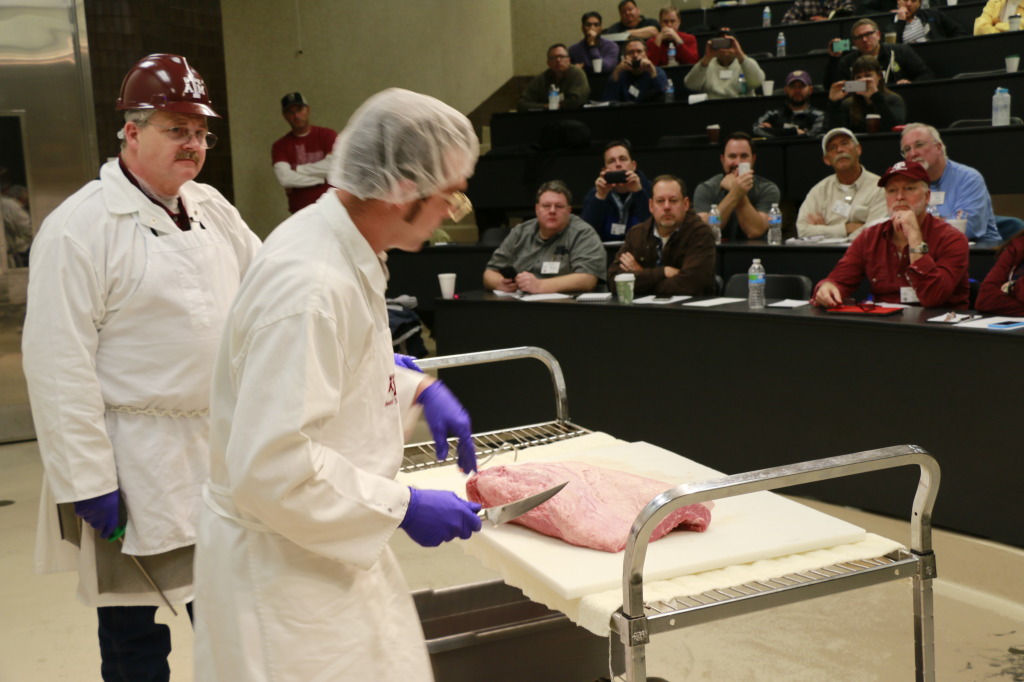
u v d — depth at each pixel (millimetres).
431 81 8773
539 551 1559
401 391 1646
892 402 3291
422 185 1268
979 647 2447
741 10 9680
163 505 1965
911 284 3650
